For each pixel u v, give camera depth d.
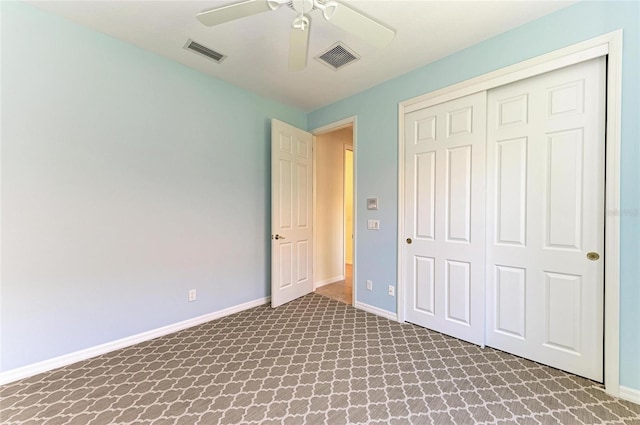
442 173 2.50
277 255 3.25
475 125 2.29
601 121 1.75
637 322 1.62
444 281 2.51
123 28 2.11
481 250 2.28
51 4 1.86
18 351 1.86
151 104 2.43
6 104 1.81
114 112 2.23
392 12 1.89
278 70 2.71
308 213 3.74
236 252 3.09
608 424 1.45
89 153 2.12
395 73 2.74
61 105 2.00
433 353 2.18
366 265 3.11
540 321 2.03
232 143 3.04
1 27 1.79
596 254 1.79
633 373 1.63
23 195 1.87
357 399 1.65
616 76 1.66
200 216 2.78
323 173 4.17
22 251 1.87
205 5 1.87
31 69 1.88
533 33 1.97
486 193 2.26
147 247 2.42
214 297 2.89
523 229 2.09
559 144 1.92
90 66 2.11
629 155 1.63
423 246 2.65
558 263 1.94
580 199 1.84
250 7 1.48
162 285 2.52
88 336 2.13
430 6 1.83
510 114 2.14
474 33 2.12
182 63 2.60
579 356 1.86
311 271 3.80
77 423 1.47
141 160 2.38
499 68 2.13
